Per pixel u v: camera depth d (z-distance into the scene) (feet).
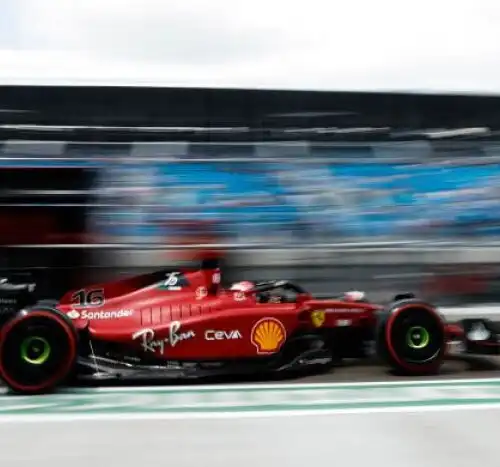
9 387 15.49
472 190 26.91
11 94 23.20
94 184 23.94
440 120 26.30
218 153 24.77
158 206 24.48
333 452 10.79
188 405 14.16
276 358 17.17
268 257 25.22
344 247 25.86
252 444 11.22
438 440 11.47
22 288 17.89
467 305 26.53
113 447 11.08
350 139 25.80
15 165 23.24
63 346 15.43
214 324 16.63
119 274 24.09
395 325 17.52
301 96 25.08
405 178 26.50
